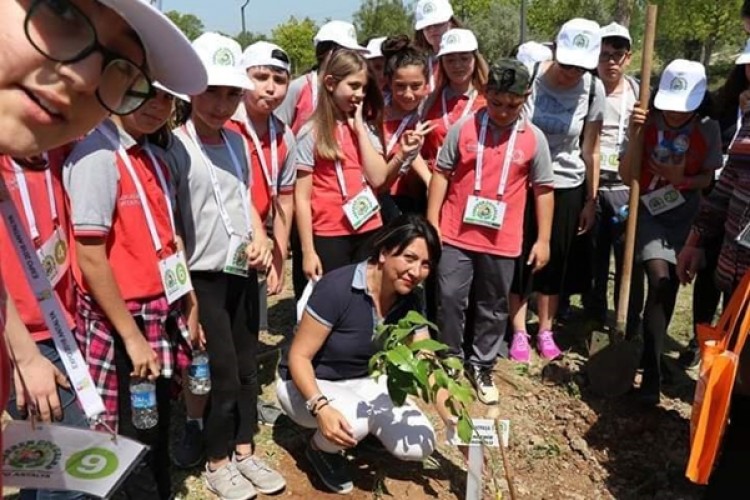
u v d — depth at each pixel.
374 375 2.80
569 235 4.44
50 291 1.60
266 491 3.08
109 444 1.57
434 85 4.66
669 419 3.94
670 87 3.80
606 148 4.79
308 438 3.54
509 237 3.83
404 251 2.79
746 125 2.75
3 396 1.06
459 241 3.85
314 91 4.56
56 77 0.85
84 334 2.33
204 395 3.08
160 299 2.45
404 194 4.58
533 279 4.59
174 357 2.59
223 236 2.85
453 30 4.30
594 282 5.15
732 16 23.64
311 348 2.98
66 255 2.22
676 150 3.90
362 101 3.74
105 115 0.95
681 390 4.30
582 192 4.44
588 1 26.50
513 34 29.06
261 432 3.59
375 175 3.78
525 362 4.56
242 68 2.79
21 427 1.52
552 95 4.25
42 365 1.85
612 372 4.10
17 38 0.82
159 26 0.91
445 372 2.77
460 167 3.84
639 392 4.01
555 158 4.33
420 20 5.12
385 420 3.05
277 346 4.52
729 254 2.76
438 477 3.32
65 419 2.07
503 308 3.96
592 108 4.32
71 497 2.19
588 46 4.02
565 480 3.44
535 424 3.88
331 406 2.89
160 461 2.68
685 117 3.87
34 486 1.48
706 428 2.30
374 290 2.94
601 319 5.17
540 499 3.27
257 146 3.38
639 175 3.98
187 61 1.02
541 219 3.98
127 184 2.32
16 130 0.87
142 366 2.32
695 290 4.39
